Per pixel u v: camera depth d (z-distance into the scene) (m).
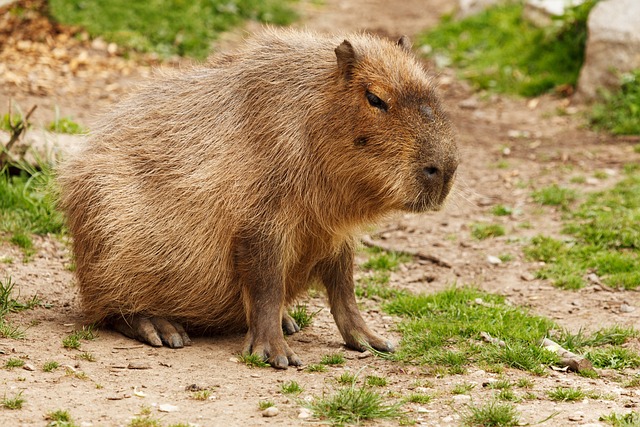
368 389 18.09
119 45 53.47
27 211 30.56
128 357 20.09
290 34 21.72
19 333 20.75
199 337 22.52
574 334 23.80
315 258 21.34
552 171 40.25
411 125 19.34
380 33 62.16
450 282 29.22
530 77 52.28
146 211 21.02
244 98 20.59
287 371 19.67
